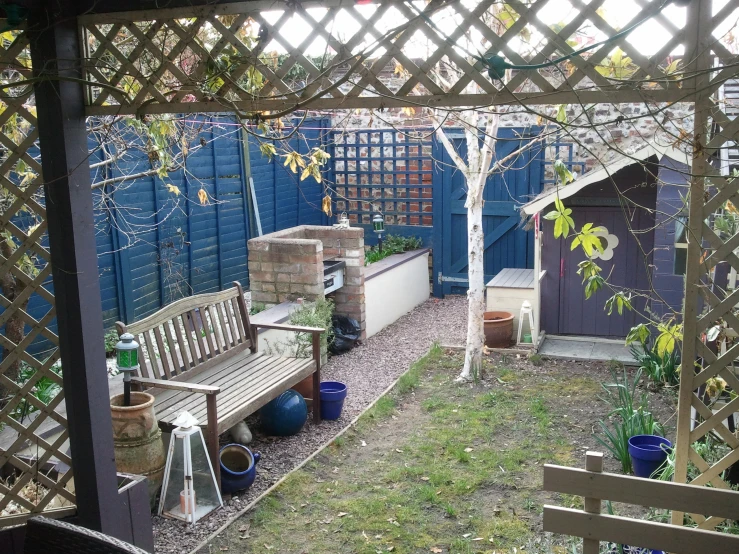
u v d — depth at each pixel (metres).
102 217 7.20
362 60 2.94
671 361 6.52
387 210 10.66
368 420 6.00
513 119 9.24
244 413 4.92
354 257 8.09
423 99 2.96
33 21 3.00
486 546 4.12
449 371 7.24
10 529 3.31
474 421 5.91
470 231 6.79
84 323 3.23
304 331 5.91
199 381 5.44
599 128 8.55
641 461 4.70
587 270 4.30
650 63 2.71
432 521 4.42
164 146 5.68
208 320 6.00
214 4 3.02
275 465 5.19
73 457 3.38
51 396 5.13
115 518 3.48
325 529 4.34
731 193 2.87
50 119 3.07
